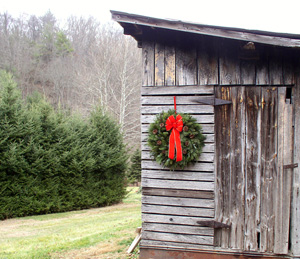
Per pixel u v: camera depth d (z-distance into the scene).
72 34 38.16
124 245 6.23
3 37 33.81
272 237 4.77
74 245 6.41
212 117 4.93
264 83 4.82
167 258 5.03
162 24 4.56
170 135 4.84
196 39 5.04
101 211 12.13
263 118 4.82
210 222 4.88
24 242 6.97
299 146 4.73
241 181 4.85
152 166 5.12
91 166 12.83
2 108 10.66
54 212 12.02
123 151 14.53
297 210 4.71
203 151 4.95
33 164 11.05
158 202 5.09
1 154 10.41
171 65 5.11
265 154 4.81
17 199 10.78
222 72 4.94
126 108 27.95
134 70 29.62
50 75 32.47
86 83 28.14
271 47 4.81
